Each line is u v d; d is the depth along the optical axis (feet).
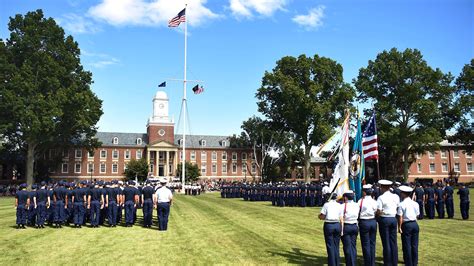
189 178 269.03
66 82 176.65
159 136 312.29
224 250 41.09
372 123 55.31
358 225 33.76
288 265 34.83
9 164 240.32
